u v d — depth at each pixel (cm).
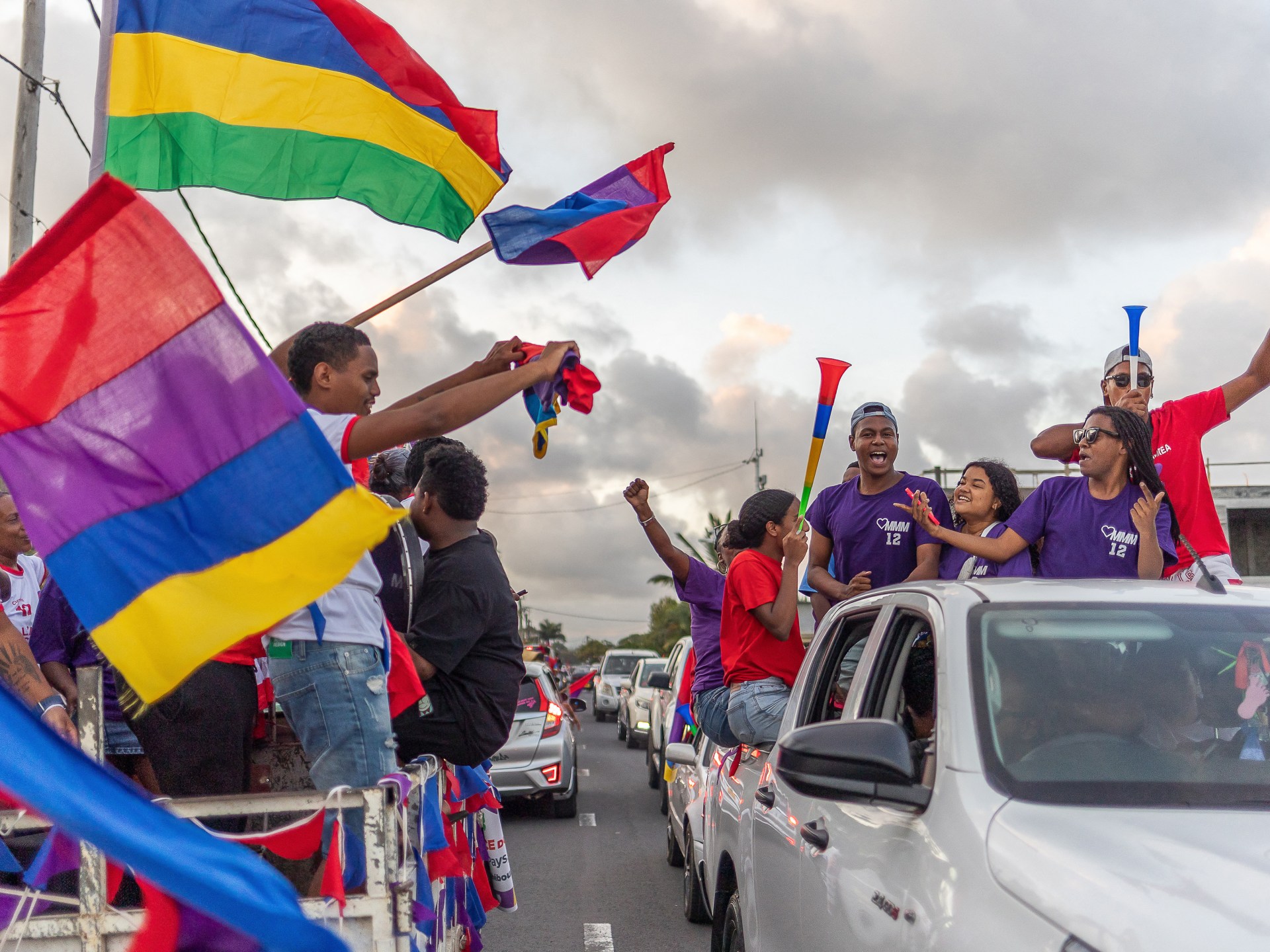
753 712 500
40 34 1015
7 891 278
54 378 285
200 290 282
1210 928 189
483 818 513
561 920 742
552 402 358
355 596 348
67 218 276
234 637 277
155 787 436
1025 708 270
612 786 1517
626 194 485
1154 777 254
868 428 593
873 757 262
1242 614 300
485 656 417
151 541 283
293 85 474
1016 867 222
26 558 543
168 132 460
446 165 496
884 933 253
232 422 283
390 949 274
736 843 448
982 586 316
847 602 408
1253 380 527
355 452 316
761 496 546
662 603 8825
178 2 461
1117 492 475
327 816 301
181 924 254
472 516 429
